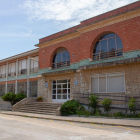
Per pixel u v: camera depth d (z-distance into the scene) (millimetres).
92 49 17125
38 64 23344
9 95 22281
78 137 7246
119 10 15383
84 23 17719
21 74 26141
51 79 21016
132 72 14148
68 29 19891
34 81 23812
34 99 21359
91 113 14703
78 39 18734
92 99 14750
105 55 16281
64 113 14891
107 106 13797
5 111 20375
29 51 24438
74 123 11477
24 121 12523
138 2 14359
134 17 14367
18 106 19828
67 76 19141
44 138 7031
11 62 28719
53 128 9570
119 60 14359
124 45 14711
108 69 15648
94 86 16594
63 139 6863
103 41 16609
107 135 7664
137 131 8602
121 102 13859
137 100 13211
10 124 11078
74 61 18688
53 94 21016
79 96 16766
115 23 15438
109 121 11430
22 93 24281
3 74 30141
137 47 13953
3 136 7406
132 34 14344
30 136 7406
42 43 22094
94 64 15875
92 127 9914
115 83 15242
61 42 20344
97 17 16797
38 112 16875
